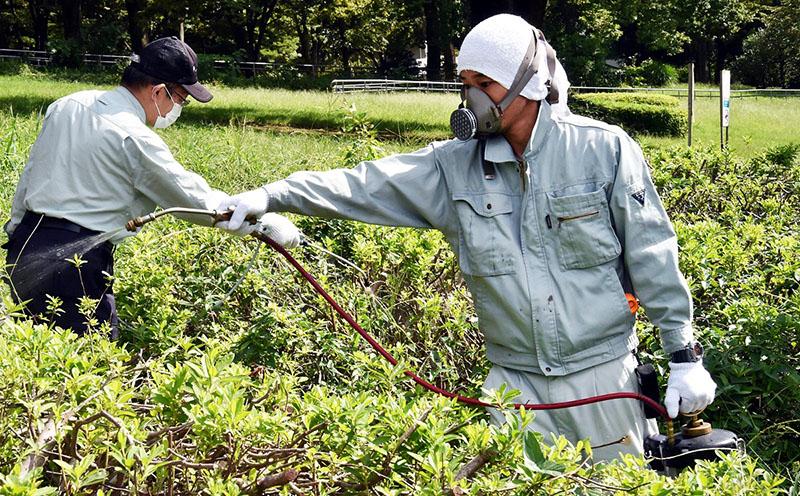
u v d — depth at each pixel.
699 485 2.86
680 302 3.55
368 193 3.84
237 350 4.68
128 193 4.58
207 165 9.80
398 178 3.82
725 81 12.05
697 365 3.57
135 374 3.51
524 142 3.63
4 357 2.88
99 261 4.56
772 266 5.80
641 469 2.86
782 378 4.92
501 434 2.81
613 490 2.79
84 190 4.48
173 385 2.79
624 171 3.56
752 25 64.25
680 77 58.12
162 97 4.70
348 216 3.86
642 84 49.53
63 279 4.45
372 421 3.03
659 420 4.81
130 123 4.52
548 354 3.63
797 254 5.97
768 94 38.72
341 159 7.30
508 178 3.67
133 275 5.08
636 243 3.56
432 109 24.77
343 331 4.91
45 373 2.99
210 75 42.22
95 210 4.50
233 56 46.44
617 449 3.66
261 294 5.19
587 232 3.56
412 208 3.85
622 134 3.62
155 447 2.62
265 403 3.31
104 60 43.41
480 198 3.67
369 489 2.89
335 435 2.88
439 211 3.83
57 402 2.87
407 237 5.83
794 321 5.00
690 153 9.48
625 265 3.69
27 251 4.48
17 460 2.73
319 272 5.54
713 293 5.66
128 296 5.09
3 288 4.84
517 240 3.64
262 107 23.80
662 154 9.32
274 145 12.58
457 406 3.22
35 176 4.54
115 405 2.83
